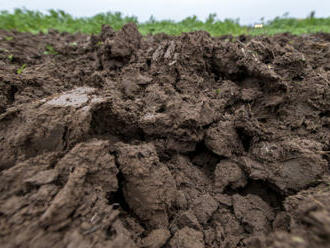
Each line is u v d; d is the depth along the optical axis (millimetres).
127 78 373
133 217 227
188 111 285
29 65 459
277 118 325
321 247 133
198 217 242
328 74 361
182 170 288
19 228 157
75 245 151
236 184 267
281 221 223
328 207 169
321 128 301
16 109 244
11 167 208
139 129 302
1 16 775
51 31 741
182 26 886
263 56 377
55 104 241
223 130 295
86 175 196
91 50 521
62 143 224
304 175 242
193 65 370
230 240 222
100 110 256
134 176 225
